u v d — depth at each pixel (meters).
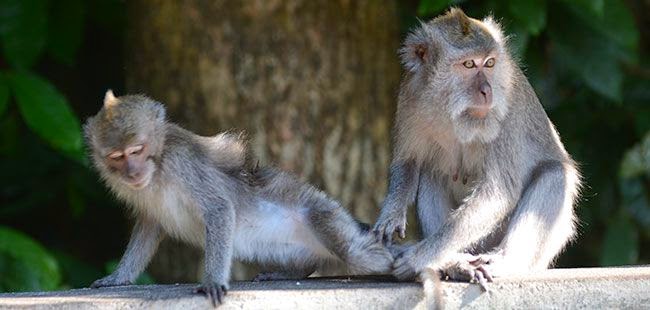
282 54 14.75
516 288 9.82
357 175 15.00
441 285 9.84
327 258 11.40
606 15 15.16
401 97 11.84
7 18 15.31
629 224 17.44
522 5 14.41
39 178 18.05
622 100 17.59
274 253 11.47
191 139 11.15
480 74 11.17
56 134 14.07
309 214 11.26
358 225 11.34
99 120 10.95
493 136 11.23
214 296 9.53
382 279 10.61
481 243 11.77
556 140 12.16
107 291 10.23
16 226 19.27
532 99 11.92
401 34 16.92
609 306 9.80
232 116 14.76
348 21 15.05
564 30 15.33
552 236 11.59
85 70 19.88
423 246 10.72
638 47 17.97
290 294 9.62
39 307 9.33
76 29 16.20
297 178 11.53
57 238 19.48
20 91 14.23
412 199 11.92
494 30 11.67
